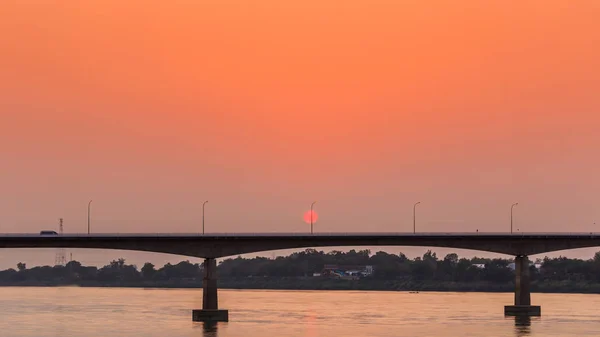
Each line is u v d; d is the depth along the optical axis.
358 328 174.50
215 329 171.25
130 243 175.75
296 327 176.25
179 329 171.38
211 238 180.12
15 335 165.62
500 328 174.62
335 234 187.12
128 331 169.38
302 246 185.38
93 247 173.25
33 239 167.62
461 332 166.25
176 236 178.38
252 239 182.88
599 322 187.75
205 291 185.50
